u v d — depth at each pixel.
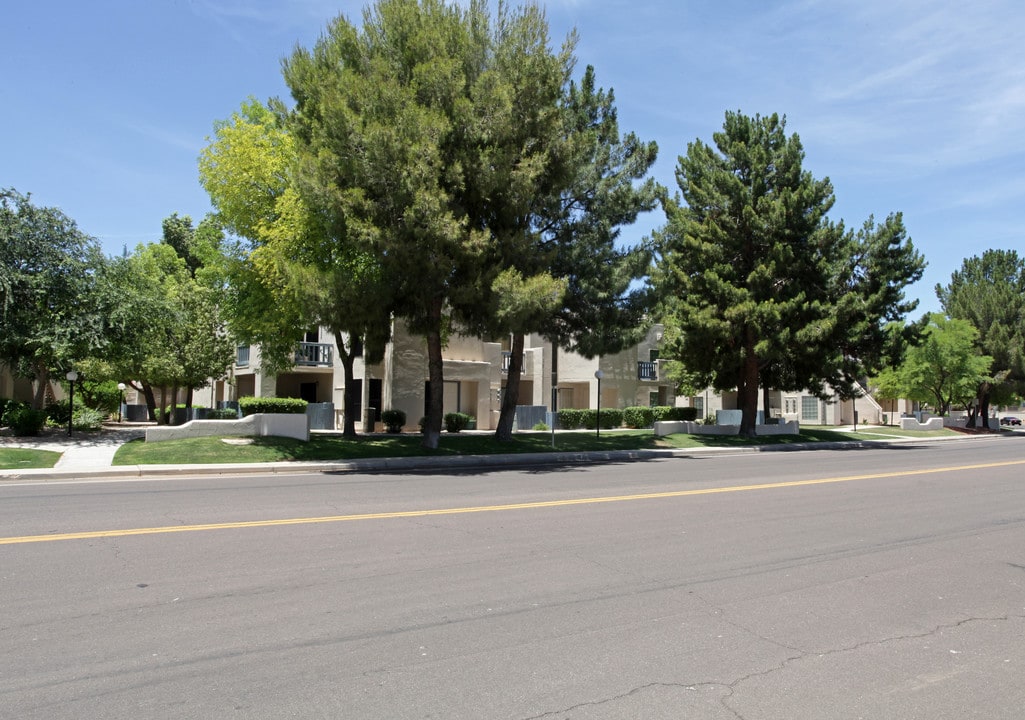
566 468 19.92
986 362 50.16
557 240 24.41
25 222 24.92
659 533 9.59
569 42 21.75
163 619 5.81
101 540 8.61
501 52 21.00
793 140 33.09
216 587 6.70
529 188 20.23
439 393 23.05
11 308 24.62
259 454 20.03
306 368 36.78
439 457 21.61
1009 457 24.75
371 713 4.26
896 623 6.09
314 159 19.33
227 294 26.53
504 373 42.59
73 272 25.58
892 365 36.88
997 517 11.40
